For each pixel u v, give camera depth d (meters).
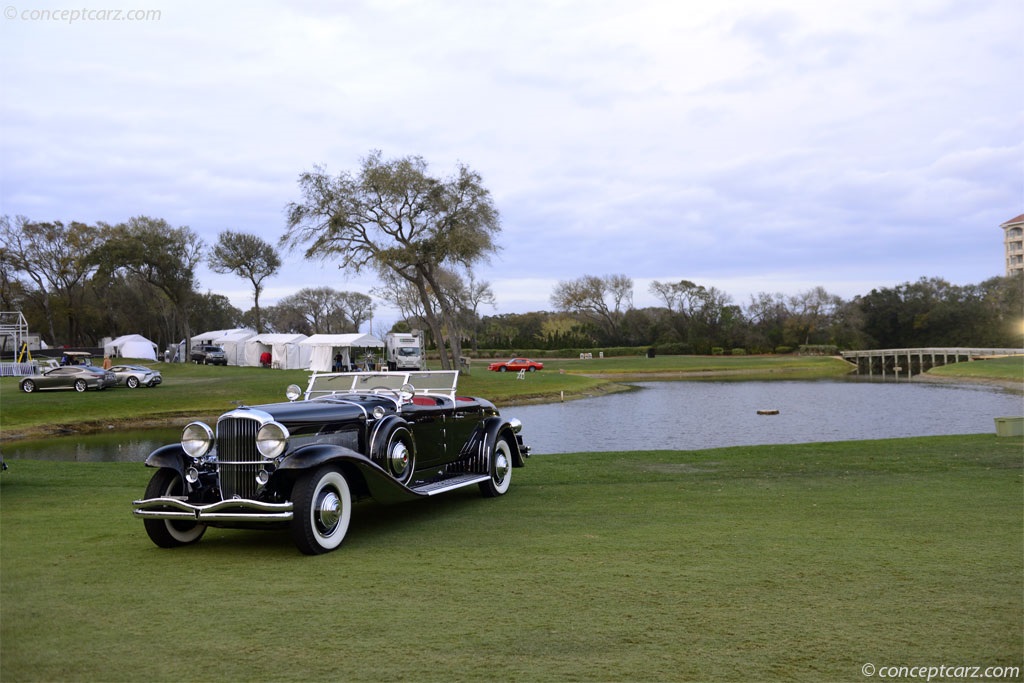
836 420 29.50
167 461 6.85
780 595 5.04
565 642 4.22
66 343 100.19
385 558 6.32
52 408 31.62
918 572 5.57
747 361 91.00
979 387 51.78
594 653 4.06
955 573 5.54
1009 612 4.65
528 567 5.89
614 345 117.12
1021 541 6.61
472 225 44.66
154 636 4.40
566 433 25.69
